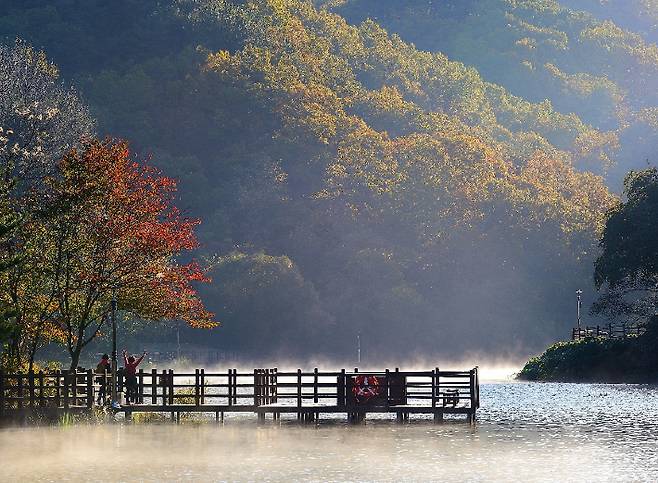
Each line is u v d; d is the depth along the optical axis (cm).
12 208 10738
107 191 10588
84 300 10881
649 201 19112
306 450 8356
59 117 19475
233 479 7088
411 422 10331
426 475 7219
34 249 10519
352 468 7494
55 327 11025
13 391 10038
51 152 17600
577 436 9212
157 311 10738
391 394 10069
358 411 10031
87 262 10538
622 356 18275
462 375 10100
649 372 17700
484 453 8188
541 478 7106
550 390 15388
